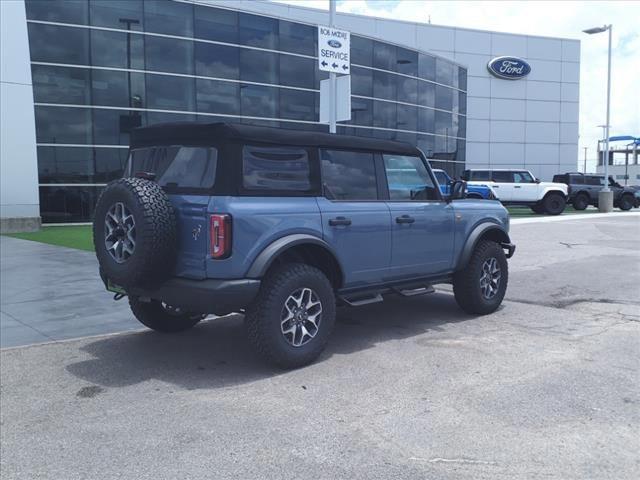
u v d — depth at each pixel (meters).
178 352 5.78
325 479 3.26
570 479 3.22
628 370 4.98
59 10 20.00
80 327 6.79
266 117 23.89
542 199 25.48
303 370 5.12
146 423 4.08
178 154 5.18
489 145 37.66
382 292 6.09
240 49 23.08
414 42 34.62
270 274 5.00
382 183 6.06
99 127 20.89
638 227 18.33
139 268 4.66
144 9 21.19
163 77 21.70
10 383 4.95
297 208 5.13
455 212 6.73
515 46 37.66
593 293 8.41
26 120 19.36
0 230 18.45
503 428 3.87
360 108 26.78
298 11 29.53
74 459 3.58
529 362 5.24
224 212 4.66
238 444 3.72
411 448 3.61
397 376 4.92
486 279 7.16
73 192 20.70
